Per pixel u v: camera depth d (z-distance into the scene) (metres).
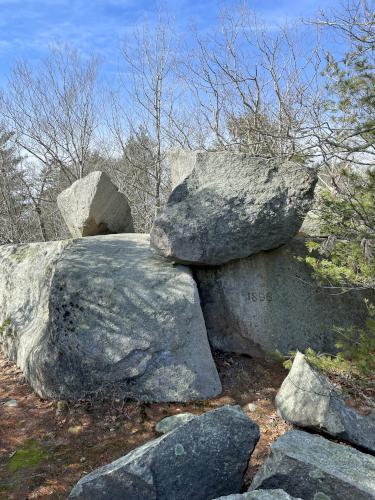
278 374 4.48
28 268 5.53
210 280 4.82
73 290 4.34
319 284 4.15
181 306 4.24
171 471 2.67
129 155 14.42
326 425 3.36
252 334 4.69
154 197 12.58
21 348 4.89
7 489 3.11
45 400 4.19
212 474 2.75
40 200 14.66
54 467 3.32
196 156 4.77
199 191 4.56
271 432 3.59
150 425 3.74
